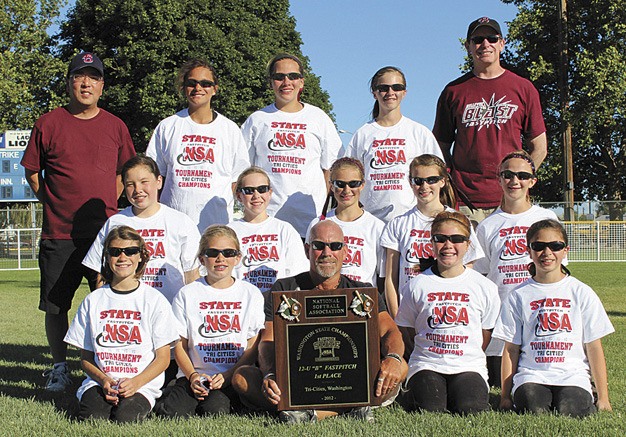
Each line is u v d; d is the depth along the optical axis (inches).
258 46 1298.0
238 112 1245.1
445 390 212.2
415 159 249.0
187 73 270.8
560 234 215.3
